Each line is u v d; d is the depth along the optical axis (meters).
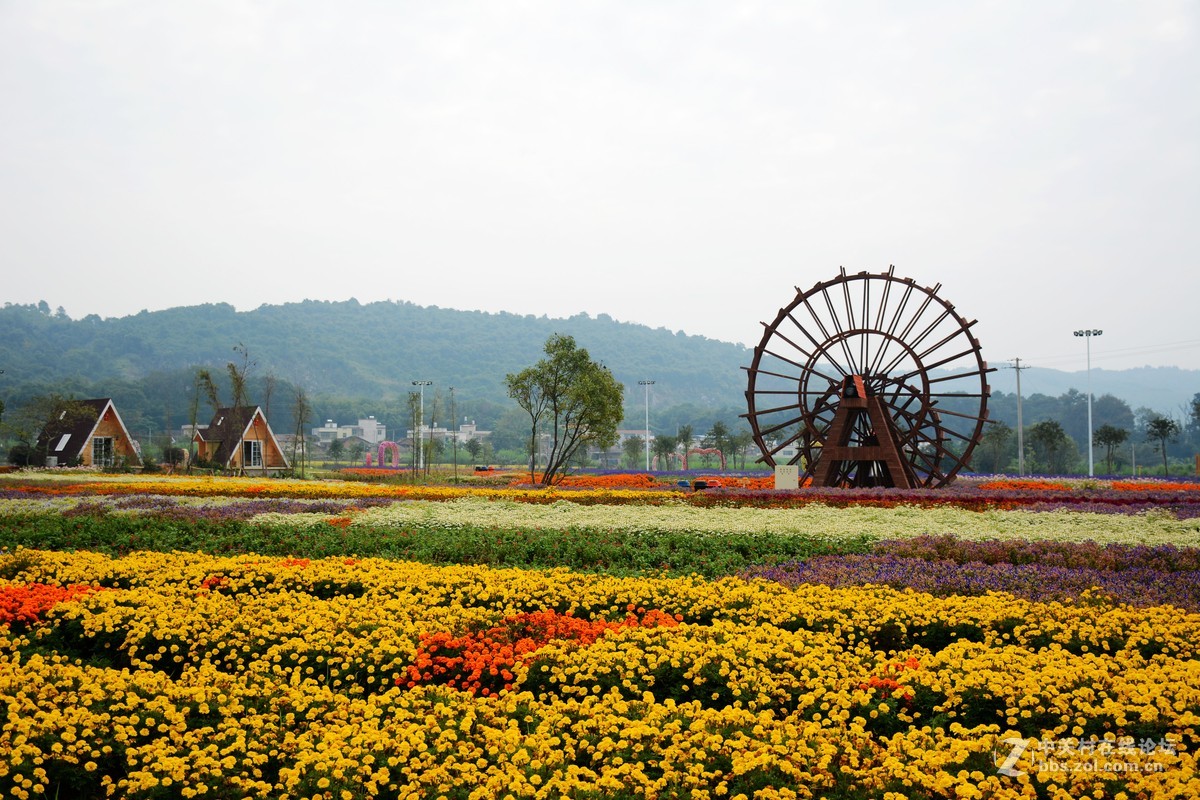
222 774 6.75
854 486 35.00
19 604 10.98
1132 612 10.52
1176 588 12.27
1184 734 6.84
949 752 6.47
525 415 149.25
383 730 7.26
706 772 6.50
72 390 133.88
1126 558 15.24
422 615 10.99
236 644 9.75
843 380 35.38
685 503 27.09
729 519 21.72
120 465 55.59
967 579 13.00
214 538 18.41
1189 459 119.81
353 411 177.75
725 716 7.39
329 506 24.50
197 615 10.41
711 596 11.91
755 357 37.19
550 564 16.23
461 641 9.67
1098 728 7.08
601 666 8.77
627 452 101.50
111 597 11.20
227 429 60.72
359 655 9.37
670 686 8.57
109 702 7.82
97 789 6.90
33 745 6.79
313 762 6.77
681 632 9.95
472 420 174.62
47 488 31.42
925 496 27.62
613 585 12.64
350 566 14.02
